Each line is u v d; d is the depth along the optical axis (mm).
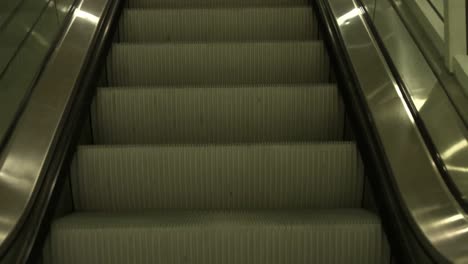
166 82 4281
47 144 2670
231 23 4824
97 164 3033
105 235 2533
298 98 3625
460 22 2598
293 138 3650
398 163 2404
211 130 3645
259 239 2539
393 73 3010
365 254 2555
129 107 3621
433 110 2543
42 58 3285
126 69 4258
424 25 3023
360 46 3518
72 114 3025
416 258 2018
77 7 4055
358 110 3020
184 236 2535
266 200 3064
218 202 3064
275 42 4270
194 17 4812
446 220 2004
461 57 2592
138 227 2549
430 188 2201
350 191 3053
